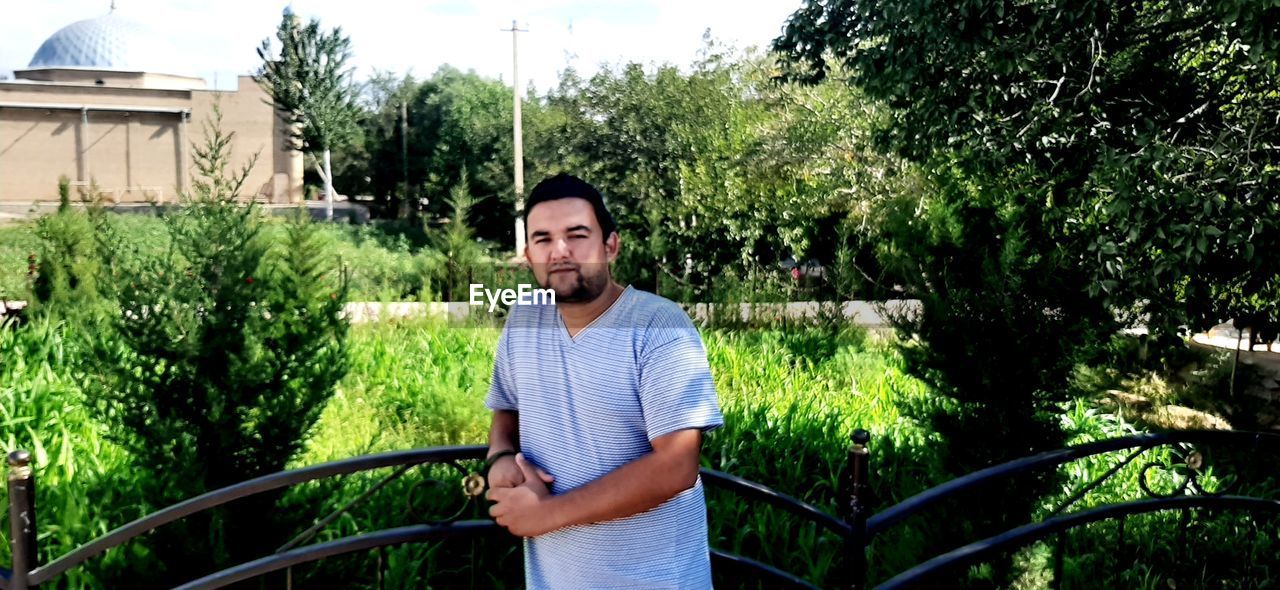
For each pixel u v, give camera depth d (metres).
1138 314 4.90
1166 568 4.39
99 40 53.62
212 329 3.43
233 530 3.42
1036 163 5.41
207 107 47.47
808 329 10.45
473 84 43.47
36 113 46.03
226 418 3.40
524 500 1.90
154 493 3.46
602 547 1.90
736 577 4.06
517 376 2.04
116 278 3.53
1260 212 4.41
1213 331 11.98
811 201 16.50
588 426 1.90
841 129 16.44
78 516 3.89
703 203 17.16
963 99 5.91
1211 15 5.02
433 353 8.47
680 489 1.81
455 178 35.91
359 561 3.68
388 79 49.31
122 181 47.19
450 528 2.42
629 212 20.48
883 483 5.26
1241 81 5.54
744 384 7.91
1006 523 3.99
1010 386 3.95
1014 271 3.89
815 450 5.62
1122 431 6.56
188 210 3.59
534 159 26.44
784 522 4.55
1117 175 4.72
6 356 6.23
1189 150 4.82
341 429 6.00
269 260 3.84
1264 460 5.82
